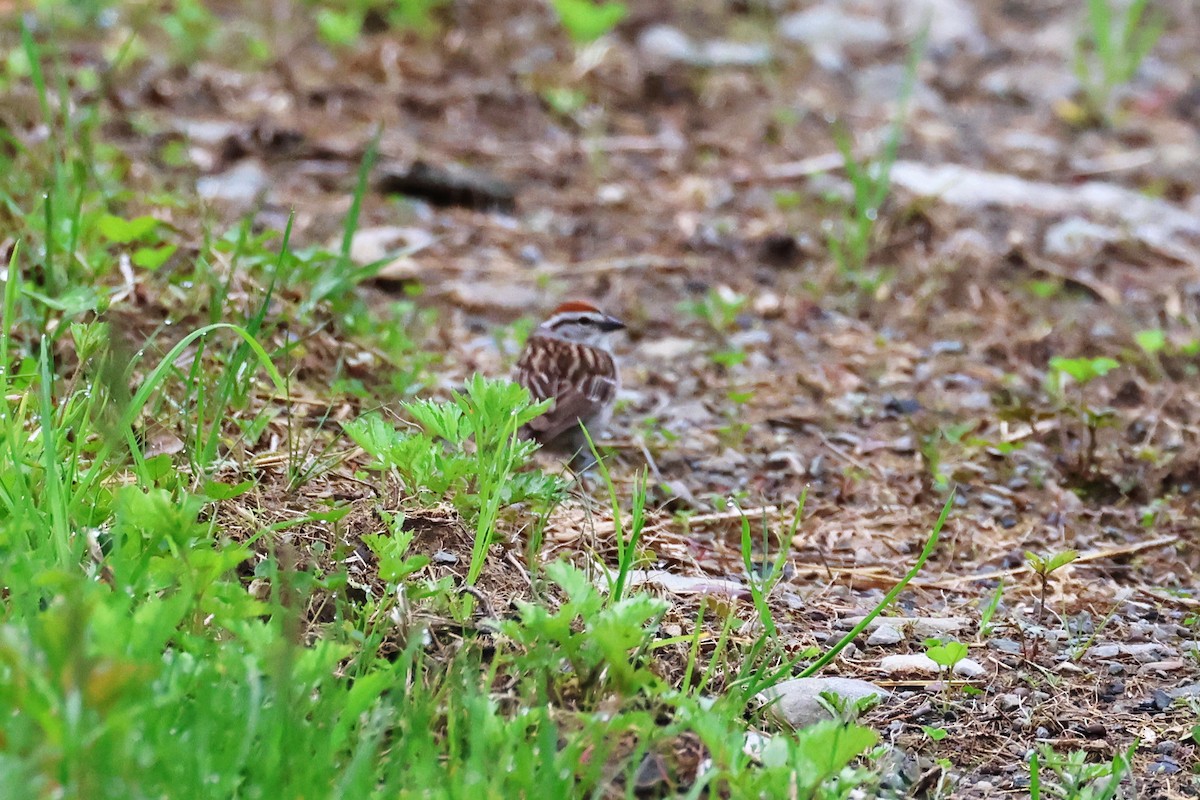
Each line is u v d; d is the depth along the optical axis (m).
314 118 18.45
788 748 6.10
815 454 11.79
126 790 4.97
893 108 21.75
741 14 24.47
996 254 16.30
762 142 19.80
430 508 8.59
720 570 9.47
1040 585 9.66
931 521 10.68
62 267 10.99
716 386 13.13
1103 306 15.42
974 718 7.80
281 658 5.70
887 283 15.42
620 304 14.88
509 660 6.99
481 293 14.64
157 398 9.43
